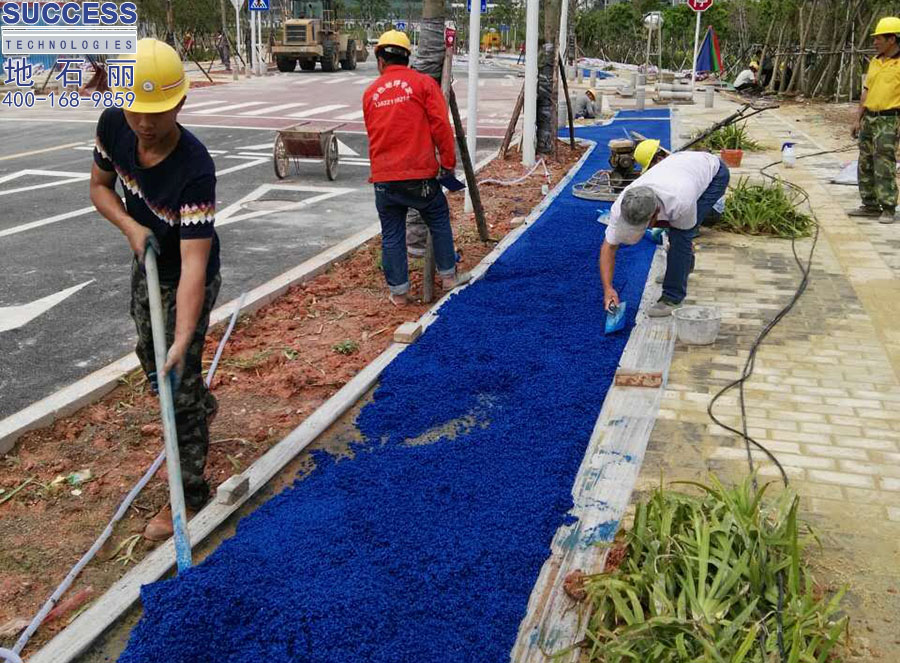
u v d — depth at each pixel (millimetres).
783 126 17578
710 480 3812
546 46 12930
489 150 14523
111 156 3170
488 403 4727
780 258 7445
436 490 3783
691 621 2680
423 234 7469
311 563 3213
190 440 3582
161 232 3287
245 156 13789
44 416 4469
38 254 7750
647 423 4395
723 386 4848
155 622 2809
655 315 5906
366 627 2854
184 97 3031
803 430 4309
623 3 51031
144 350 3639
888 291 6484
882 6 20719
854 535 3414
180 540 3039
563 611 3002
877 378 4922
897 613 2953
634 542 3160
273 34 42844
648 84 32125
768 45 27672
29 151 13906
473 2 10383
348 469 3980
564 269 7133
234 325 5965
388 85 5848
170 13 35875
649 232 8031
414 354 5371
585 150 14297
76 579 3311
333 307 6430
